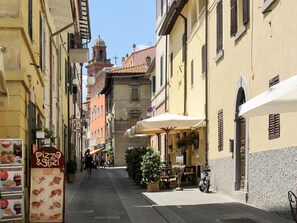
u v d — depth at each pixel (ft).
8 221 33.65
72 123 125.08
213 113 66.59
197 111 78.48
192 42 82.69
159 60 121.80
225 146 59.52
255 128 47.37
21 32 38.06
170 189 70.54
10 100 36.99
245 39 51.42
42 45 58.03
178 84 95.71
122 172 139.74
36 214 35.22
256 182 47.11
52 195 35.53
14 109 36.96
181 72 92.48
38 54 51.13
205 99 70.90
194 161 79.77
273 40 42.83
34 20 48.16
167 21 98.84
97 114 292.20
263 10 44.70
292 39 38.32
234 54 55.67
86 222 41.83
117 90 221.66
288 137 38.93
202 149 73.67
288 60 39.19
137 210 49.37
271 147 42.86
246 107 31.55
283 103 28.22
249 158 49.19
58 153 35.81
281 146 40.50
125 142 222.48
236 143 54.60
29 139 42.01
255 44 48.01
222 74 61.46
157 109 126.52
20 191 33.45
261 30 46.16
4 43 37.60
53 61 76.64
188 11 85.87
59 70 87.15
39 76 51.55
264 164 44.68
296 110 30.89
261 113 32.04
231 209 46.06
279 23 41.34
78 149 168.04
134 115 221.25
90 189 75.82
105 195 65.36
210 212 44.98
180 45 93.61
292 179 38.01
